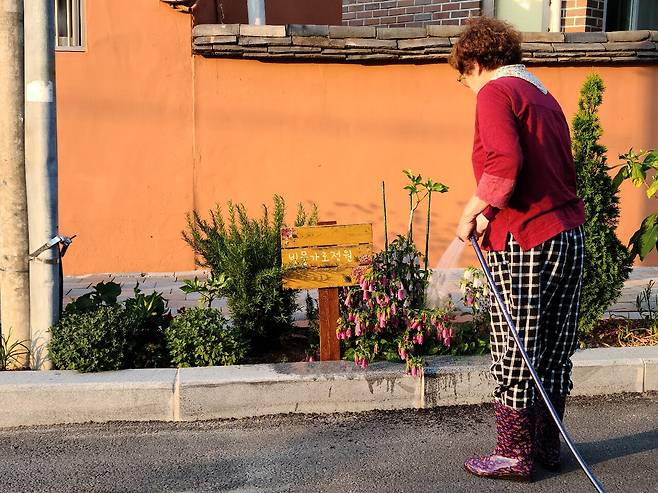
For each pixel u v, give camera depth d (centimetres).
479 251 360
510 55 362
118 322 479
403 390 468
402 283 489
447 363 479
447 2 888
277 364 482
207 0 930
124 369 475
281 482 384
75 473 393
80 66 765
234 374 464
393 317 476
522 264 351
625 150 802
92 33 762
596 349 505
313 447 421
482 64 364
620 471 391
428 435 435
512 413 370
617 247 520
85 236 783
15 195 483
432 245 805
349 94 786
